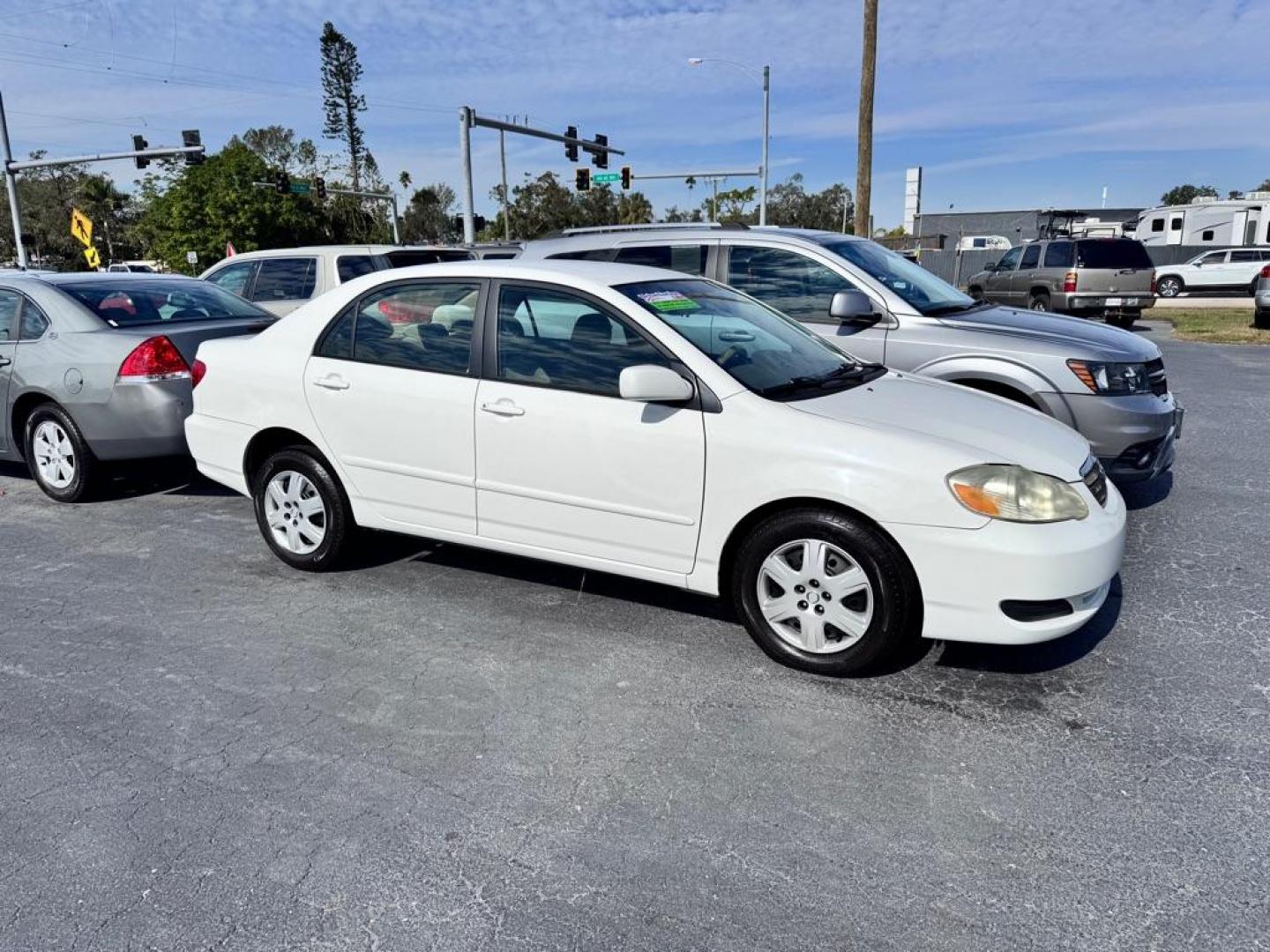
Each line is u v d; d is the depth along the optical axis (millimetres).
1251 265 27156
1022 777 3029
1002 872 2586
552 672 3809
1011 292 19344
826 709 3477
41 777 3102
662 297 4145
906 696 3562
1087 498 3533
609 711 3486
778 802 2916
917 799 2924
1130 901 2467
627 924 2414
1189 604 4387
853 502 3451
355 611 4453
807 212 79188
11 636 4223
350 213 56094
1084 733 3291
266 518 5020
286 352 4812
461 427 4242
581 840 2748
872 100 19906
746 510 3656
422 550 5285
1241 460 7051
